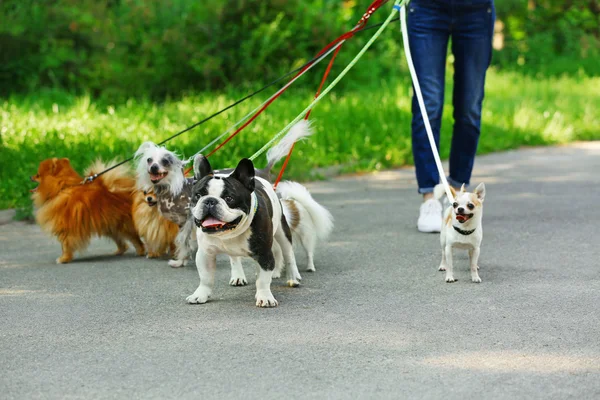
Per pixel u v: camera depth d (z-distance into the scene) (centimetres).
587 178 1381
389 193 1266
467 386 466
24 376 494
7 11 2462
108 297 690
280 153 752
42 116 1742
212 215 586
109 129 1582
